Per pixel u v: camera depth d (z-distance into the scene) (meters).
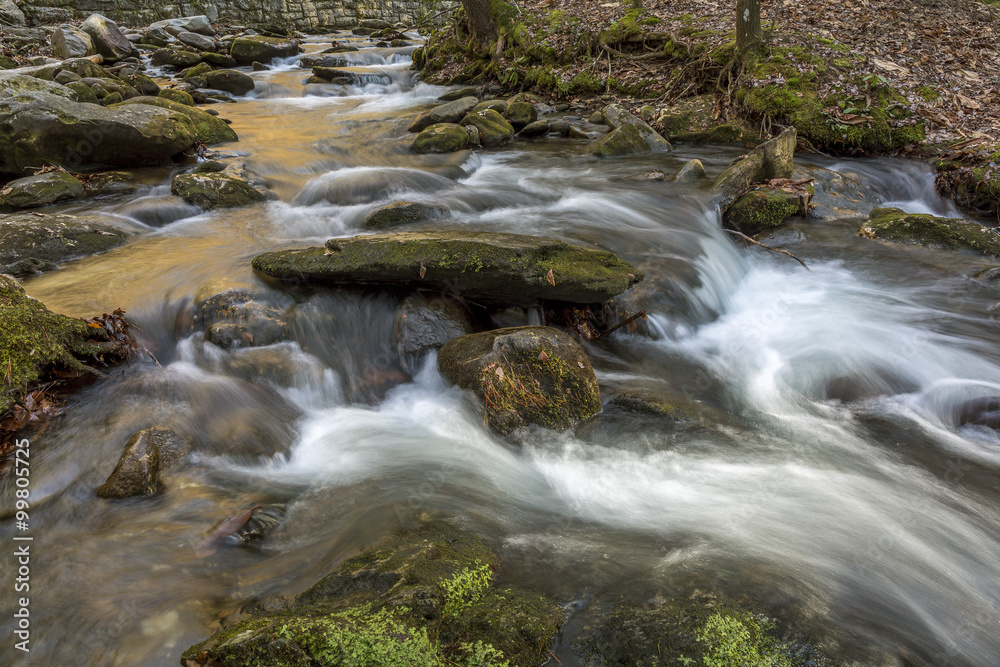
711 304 5.62
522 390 3.90
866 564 2.82
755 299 5.93
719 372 4.71
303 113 13.05
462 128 10.12
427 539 2.77
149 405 3.92
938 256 6.32
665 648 2.27
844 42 10.90
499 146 10.42
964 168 7.96
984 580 2.79
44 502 3.19
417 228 6.32
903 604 2.60
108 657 2.35
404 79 16.64
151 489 3.25
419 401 4.25
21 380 3.81
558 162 9.27
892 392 4.38
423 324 4.51
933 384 4.39
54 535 2.97
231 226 6.68
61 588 2.67
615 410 4.07
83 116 8.12
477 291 4.63
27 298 4.25
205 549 2.88
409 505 3.16
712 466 3.59
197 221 6.85
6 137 7.93
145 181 8.12
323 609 2.26
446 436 3.89
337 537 2.96
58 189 7.33
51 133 8.00
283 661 2.01
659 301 5.25
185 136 8.94
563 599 2.53
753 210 7.02
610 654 2.28
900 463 3.64
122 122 8.27
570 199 7.44
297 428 3.99
